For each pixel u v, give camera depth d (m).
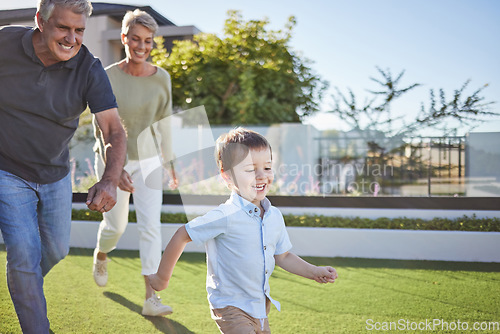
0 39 1.52
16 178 1.66
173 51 6.50
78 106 1.67
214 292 1.41
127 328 1.63
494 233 3.66
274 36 6.68
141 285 1.80
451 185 4.88
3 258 1.85
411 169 5.06
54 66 1.57
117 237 1.81
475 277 3.11
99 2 6.00
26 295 1.57
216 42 6.62
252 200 1.41
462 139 4.92
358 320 2.20
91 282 1.81
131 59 2.12
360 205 4.46
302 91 6.59
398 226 3.97
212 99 6.42
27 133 1.61
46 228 1.78
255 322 1.38
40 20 1.48
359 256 3.84
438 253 3.74
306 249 3.90
